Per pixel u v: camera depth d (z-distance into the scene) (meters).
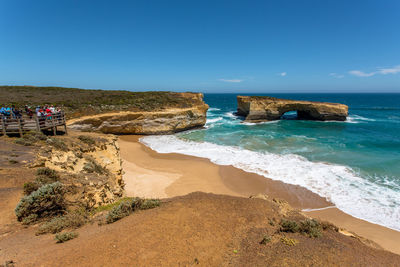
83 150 12.15
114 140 15.84
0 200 6.23
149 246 4.80
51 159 9.44
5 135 12.11
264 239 5.53
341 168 17.06
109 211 7.00
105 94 41.84
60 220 5.97
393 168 16.91
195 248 4.95
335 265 4.66
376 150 21.98
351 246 5.71
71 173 8.95
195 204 7.34
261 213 7.06
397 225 10.35
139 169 17.50
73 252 4.38
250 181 15.41
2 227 5.39
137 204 7.32
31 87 42.69
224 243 5.34
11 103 28.55
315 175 15.98
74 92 41.69
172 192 13.62
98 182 8.65
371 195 12.99
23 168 8.12
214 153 22.05
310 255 4.95
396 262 5.12
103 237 5.02
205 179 15.78
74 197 7.34
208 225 6.00
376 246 6.61
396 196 12.79
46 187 6.50
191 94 45.81
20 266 3.88
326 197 13.01
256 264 4.62
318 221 7.11
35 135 12.02
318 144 24.98
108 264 4.11
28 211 6.05
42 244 4.83
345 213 11.42
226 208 7.18
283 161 19.16
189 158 20.55
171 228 5.64
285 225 6.35
